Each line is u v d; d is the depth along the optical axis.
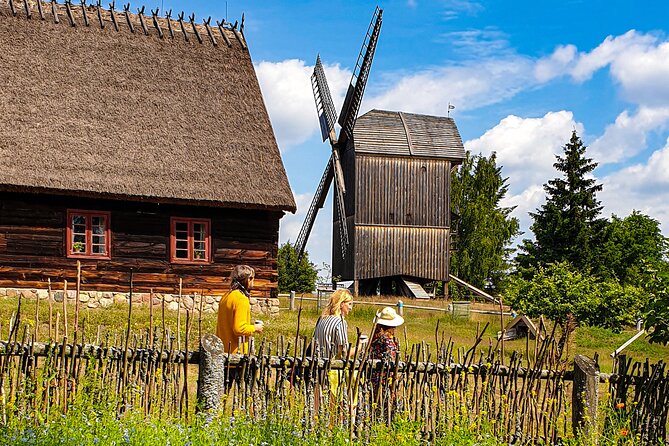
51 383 7.95
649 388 9.34
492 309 36.06
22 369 7.92
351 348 9.09
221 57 26.92
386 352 9.06
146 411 8.16
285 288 47.16
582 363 9.23
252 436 7.47
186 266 23.45
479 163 69.75
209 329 17.61
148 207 23.19
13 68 23.38
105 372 8.09
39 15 25.17
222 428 7.50
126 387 8.15
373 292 43.84
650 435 9.33
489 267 67.00
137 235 23.02
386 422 8.35
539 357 9.31
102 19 26.12
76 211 22.36
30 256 21.80
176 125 24.20
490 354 9.18
